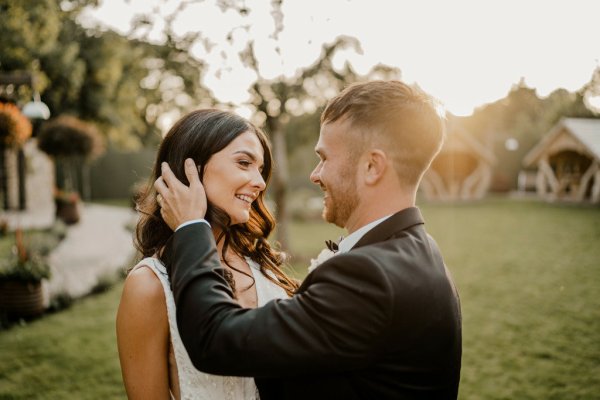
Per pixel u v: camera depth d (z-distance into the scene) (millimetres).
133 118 22250
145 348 1347
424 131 1205
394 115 1193
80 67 19016
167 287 1349
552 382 4035
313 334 1039
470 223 15492
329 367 1051
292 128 9648
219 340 1050
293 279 1909
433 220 16781
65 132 15781
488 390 3920
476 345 4895
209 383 1371
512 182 29250
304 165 25234
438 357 1138
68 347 4992
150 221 1553
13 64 14844
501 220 16031
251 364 1036
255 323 1054
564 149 20719
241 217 1498
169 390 1407
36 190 18875
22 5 12766
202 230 1257
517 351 4707
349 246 1249
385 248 1146
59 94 19516
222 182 1449
